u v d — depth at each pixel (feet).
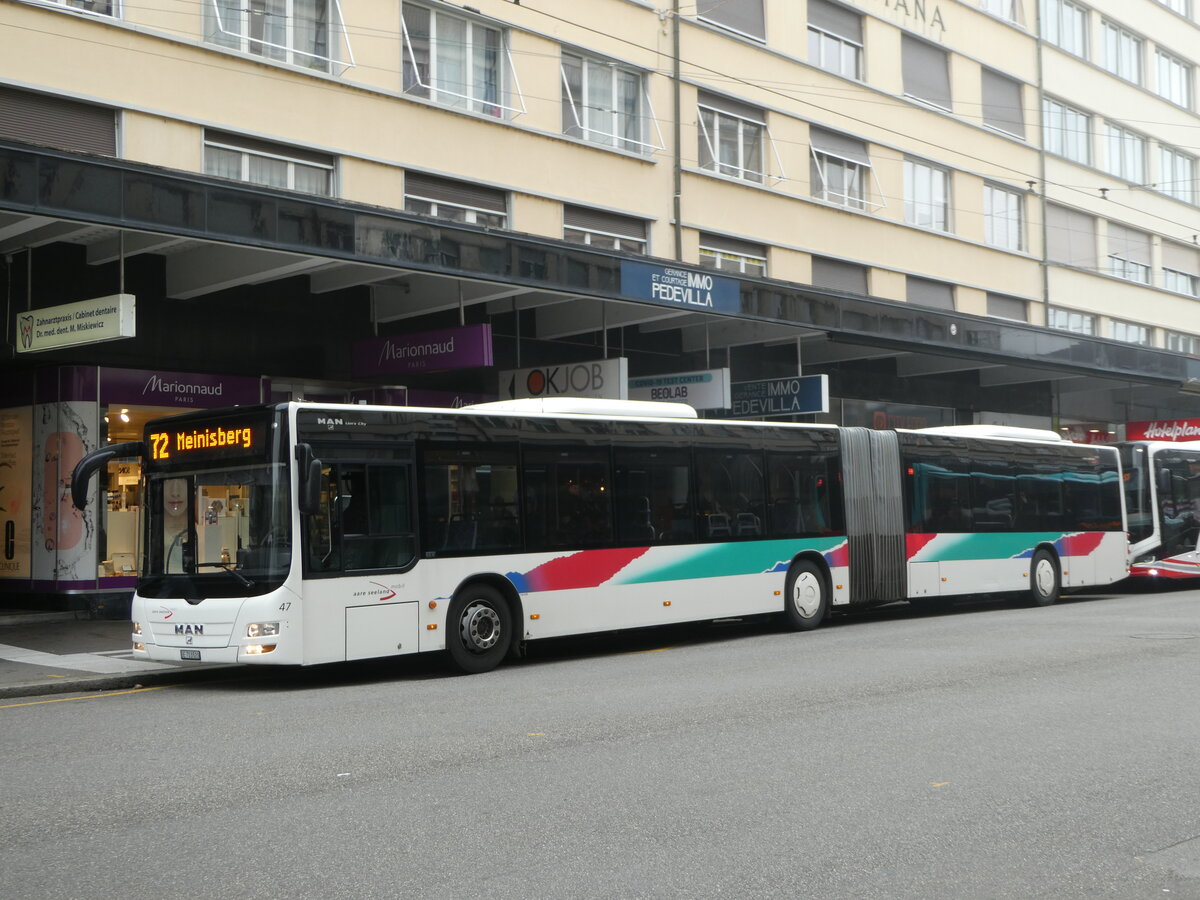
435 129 63.62
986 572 62.64
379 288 63.82
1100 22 121.19
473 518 41.45
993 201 106.22
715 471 49.98
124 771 24.90
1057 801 21.63
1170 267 129.39
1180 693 33.19
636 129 75.82
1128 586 86.07
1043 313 110.01
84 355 54.54
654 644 50.34
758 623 58.44
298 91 57.93
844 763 24.67
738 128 82.89
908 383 96.94
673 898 16.49
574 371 65.92
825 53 90.17
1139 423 118.01
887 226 93.61
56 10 50.06
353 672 42.65
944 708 30.96
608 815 20.77
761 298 68.80
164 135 53.26
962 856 18.39
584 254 59.26
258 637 36.14
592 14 72.38
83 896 16.76
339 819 20.72
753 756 25.39
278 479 36.83
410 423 40.14
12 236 46.91
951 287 100.68
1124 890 16.85
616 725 29.12
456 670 41.55
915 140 97.25
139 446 39.50
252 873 17.71
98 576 55.62
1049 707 31.04
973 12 104.22
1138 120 124.88
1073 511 69.05
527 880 17.28
